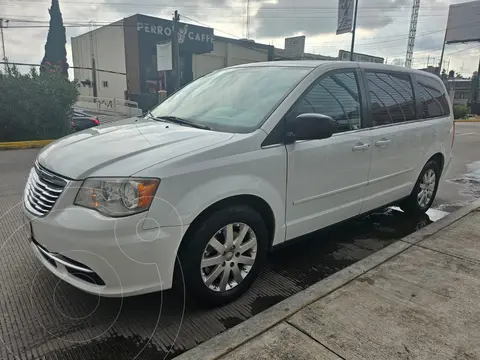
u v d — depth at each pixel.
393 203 4.43
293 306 2.62
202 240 2.55
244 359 2.13
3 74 11.65
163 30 28.44
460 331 2.40
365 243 4.15
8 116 11.59
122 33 29.61
